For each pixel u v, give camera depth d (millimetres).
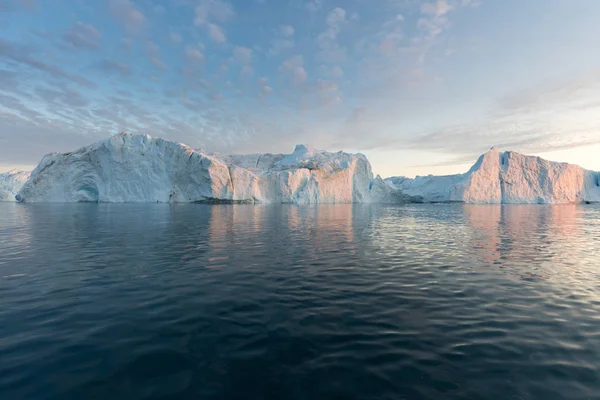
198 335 5672
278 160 95875
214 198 65125
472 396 4070
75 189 65562
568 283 9109
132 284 8625
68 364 4703
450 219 32469
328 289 8359
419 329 5992
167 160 66875
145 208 46125
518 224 27328
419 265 11242
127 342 5387
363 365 4750
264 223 26047
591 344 5449
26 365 4652
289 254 13039
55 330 5797
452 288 8555
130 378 4387
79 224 23703
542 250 14508
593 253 13789
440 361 4879
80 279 9070
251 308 6957
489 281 9273
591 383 4340
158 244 15164
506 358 4973
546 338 5660
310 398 4012
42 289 8125
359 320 6379
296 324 6164
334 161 82000
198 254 12836
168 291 8047
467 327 6098
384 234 19828
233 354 5039
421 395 4086
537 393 4137
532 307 7184
